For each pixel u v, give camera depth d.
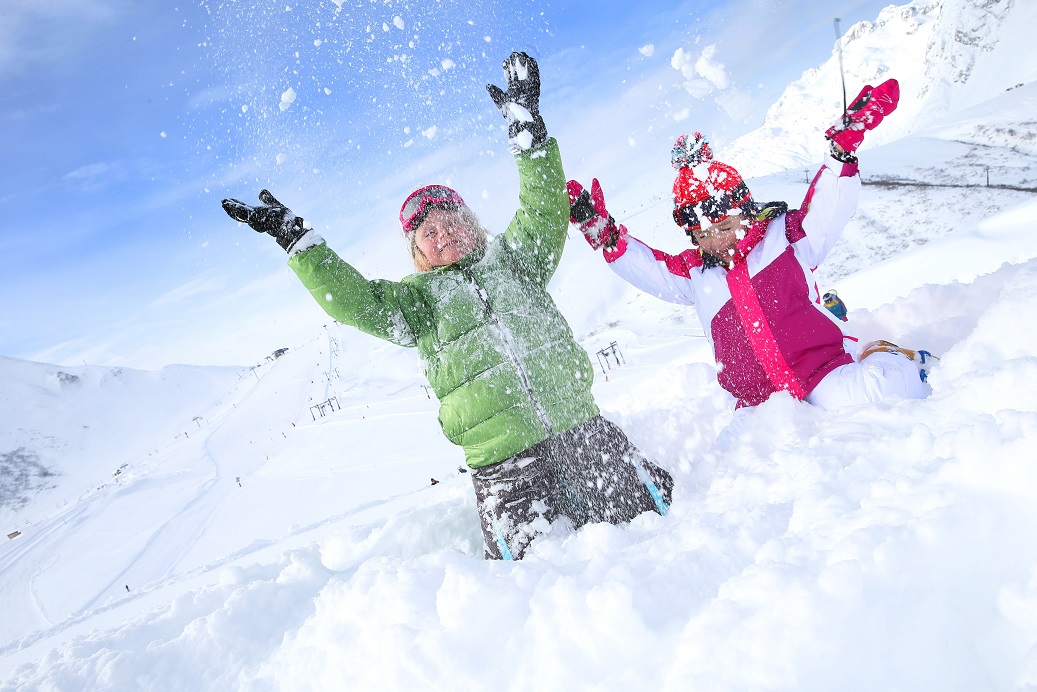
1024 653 1.00
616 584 1.30
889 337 3.17
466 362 2.41
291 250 2.35
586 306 52.69
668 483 2.34
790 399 2.42
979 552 1.14
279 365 104.19
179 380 184.12
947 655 1.05
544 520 2.33
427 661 1.38
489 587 1.47
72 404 160.75
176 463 56.22
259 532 22.64
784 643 1.05
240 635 1.97
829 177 2.35
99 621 9.55
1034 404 1.47
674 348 32.56
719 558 1.42
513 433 2.39
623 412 3.73
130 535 31.77
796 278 2.44
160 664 1.90
